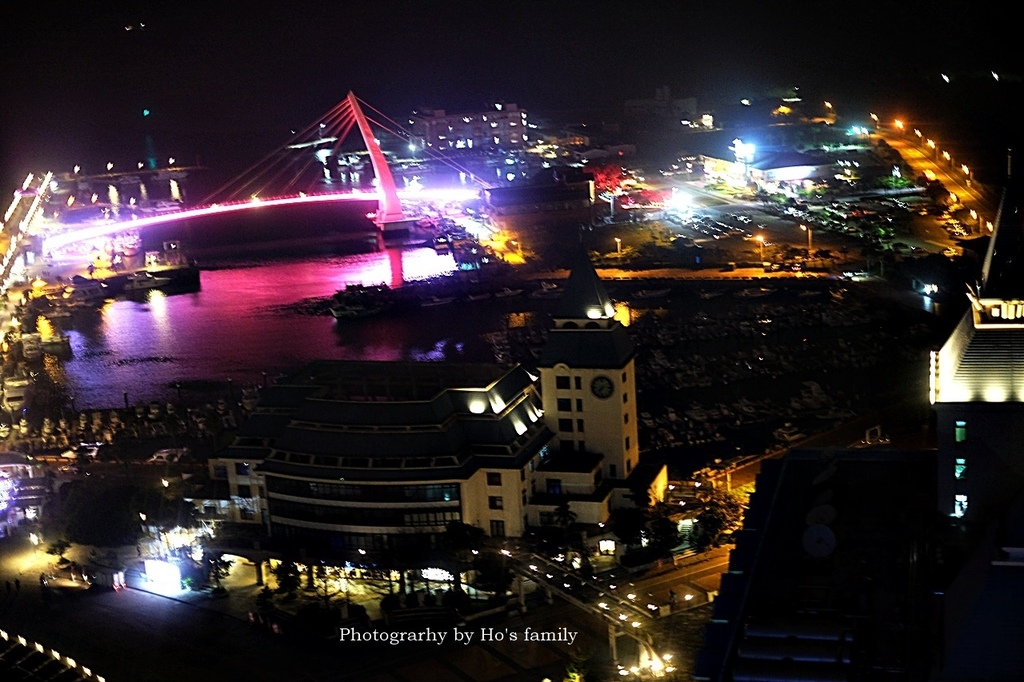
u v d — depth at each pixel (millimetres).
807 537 176750
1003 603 144375
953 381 180625
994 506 180125
